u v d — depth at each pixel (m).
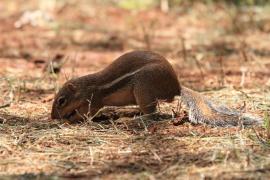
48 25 24.83
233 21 24.17
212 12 26.59
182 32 24.05
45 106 13.84
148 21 25.62
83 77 12.80
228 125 11.78
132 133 11.62
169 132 11.56
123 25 25.19
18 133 11.70
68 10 26.94
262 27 24.30
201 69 18.02
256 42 22.17
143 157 10.28
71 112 12.77
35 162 10.20
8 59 19.42
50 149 10.83
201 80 16.50
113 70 12.68
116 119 12.84
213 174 9.47
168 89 12.41
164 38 23.08
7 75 16.67
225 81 16.25
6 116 12.91
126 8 27.44
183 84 15.95
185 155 10.29
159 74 12.28
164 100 12.48
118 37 23.23
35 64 18.62
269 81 16.03
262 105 13.34
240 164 9.86
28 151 10.75
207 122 11.92
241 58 19.64
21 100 14.27
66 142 11.16
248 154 10.10
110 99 12.71
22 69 17.81
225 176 9.40
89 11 26.86
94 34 23.69
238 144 10.74
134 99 12.68
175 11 26.94
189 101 12.28
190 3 27.55
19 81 15.97
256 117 11.91
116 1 28.17
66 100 12.69
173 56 20.03
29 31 23.98
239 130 11.48
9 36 23.09
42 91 15.18
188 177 9.38
